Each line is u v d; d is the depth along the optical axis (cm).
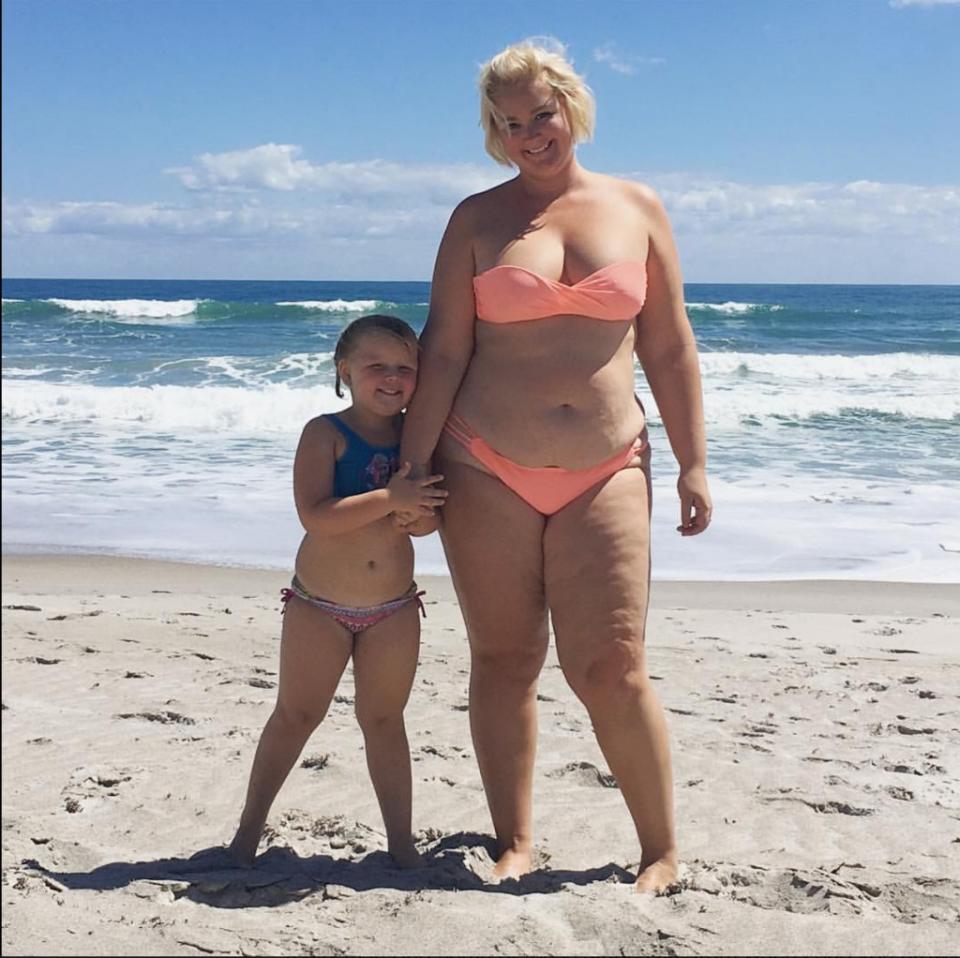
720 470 1413
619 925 316
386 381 371
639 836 380
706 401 1881
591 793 489
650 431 1605
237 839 379
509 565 374
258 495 1266
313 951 297
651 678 714
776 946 307
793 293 9275
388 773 383
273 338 3089
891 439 1636
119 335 3148
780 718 633
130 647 743
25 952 290
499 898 336
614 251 369
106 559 1030
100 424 1733
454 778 500
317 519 364
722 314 3853
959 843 438
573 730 588
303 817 439
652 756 374
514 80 368
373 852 392
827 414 1828
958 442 1611
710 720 625
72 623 809
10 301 3672
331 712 609
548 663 739
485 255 375
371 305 3744
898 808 482
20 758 512
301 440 377
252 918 319
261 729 565
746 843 436
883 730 613
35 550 1055
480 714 393
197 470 1402
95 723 574
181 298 7581
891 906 352
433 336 383
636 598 370
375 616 373
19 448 1544
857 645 811
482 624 383
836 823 461
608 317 368
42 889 340
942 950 309
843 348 3080
